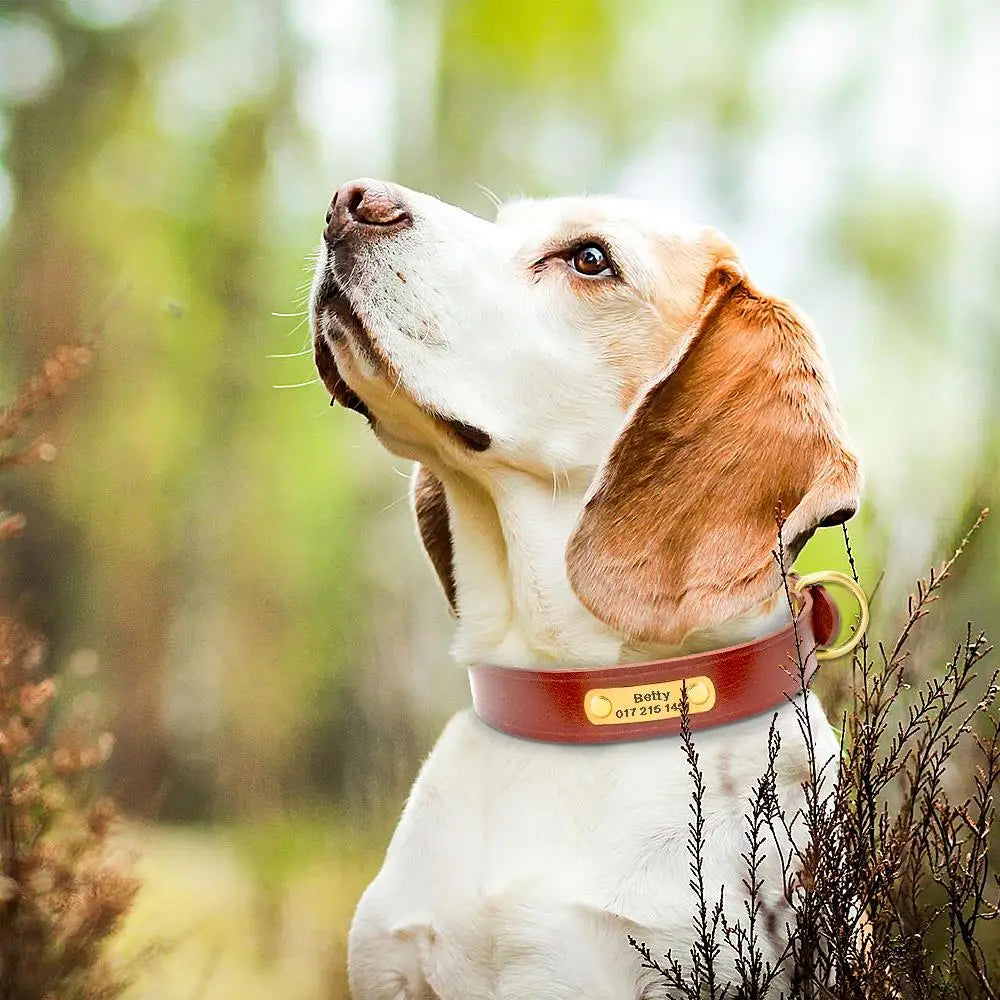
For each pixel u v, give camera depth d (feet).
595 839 8.60
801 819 8.76
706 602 9.07
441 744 9.78
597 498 9.30
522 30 33.04
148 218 38.60
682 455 9.42
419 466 11.18
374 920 9.02
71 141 38.63
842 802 8.22
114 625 34.53
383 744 26.21
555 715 9.02
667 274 9.91
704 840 8.52
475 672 9.73
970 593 13.17
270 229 39.19
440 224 9.53
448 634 27.25
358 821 23.91
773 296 9.93
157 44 39.55
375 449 30.45
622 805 8.64
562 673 9.02
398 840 9.42
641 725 8.89
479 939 8.55
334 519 33.27
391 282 9.25
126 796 26.30
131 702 32.78
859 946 8.78
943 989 8.59
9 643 10.91
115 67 39.34
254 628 32.60
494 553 10.03
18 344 35.50
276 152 39.14
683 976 8.26
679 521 9.30
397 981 8.96
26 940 9.80
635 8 36.91
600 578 9.20
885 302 36.22
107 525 35.24
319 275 9.50
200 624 34.40
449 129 32.50
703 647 9.32
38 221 37.70
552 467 9.62
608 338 9.72
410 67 32.53
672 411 9.50
